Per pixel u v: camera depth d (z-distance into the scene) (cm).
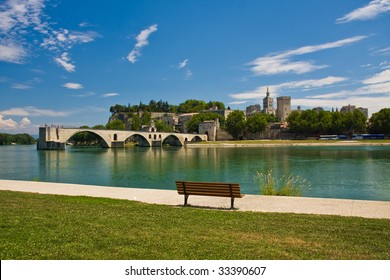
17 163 7394
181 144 19688
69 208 1611
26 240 1043
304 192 3406
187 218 1410
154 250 973
